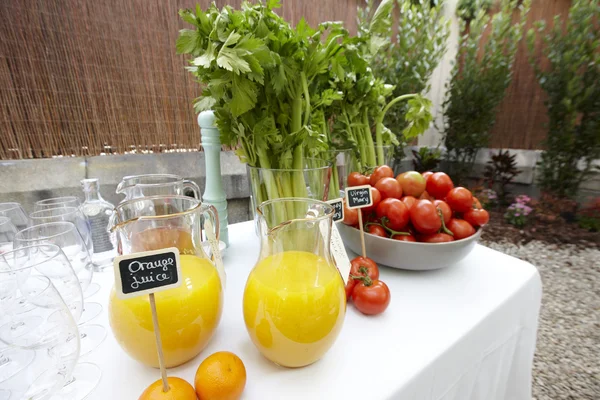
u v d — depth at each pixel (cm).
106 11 139
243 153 73
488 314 58
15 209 82
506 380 72
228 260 79
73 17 133
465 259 80
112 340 50
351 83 85
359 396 40
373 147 99
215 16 57
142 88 154
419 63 255
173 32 156
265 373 44
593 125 243
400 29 251
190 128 171
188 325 41
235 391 37
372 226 73
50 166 137
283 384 42
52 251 48
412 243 64
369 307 55
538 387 129
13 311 38
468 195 73
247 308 44
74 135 141
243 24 56
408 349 49
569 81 248
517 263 77
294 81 64
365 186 68
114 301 41
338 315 43
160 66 156
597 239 249
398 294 64
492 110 293
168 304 39
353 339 51
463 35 319
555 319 170
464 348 53
